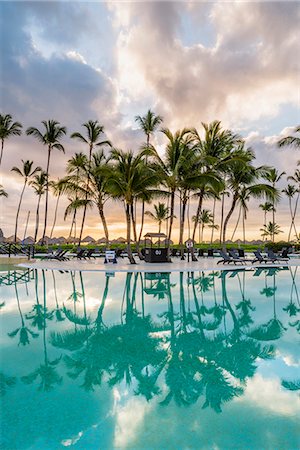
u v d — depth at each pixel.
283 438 2.48
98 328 5.76
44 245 36.59
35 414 2.82
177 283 11.18
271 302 8.12
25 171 37.81
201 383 3.51
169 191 20.69
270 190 22.12
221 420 2.73
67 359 4.21
